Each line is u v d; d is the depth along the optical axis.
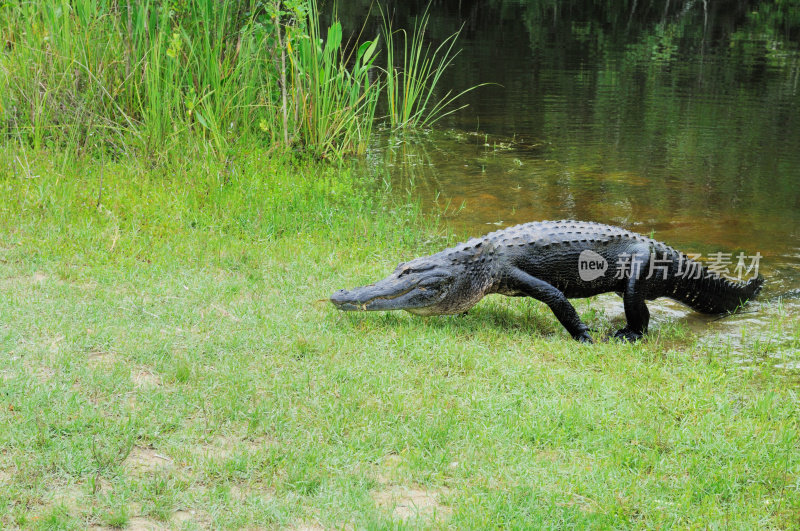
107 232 8.70
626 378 6.29
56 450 4.69
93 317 6.64
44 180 9.66
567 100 18.38
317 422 5.29
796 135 15.49
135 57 11.81
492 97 18.59
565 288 7.86
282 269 8.32
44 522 4.06
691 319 8.12
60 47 11.57
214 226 9.31
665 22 31.66
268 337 6.58
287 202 10.41
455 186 12.29
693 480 4.86
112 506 4.27
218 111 12.21
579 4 36.25
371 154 14.04
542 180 12.62
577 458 5.08
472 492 4.62
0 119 11.23
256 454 4.84
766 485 4.88
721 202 11.62
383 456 4.98
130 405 5.33
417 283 7.15
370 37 24.47
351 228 9.81
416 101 18.23
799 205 11.54
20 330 6.27
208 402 5.46
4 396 5.21
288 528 4.24
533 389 5.97
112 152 11.47
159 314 6.84
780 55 24.28
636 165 13.53
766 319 8.02
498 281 7.54
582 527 4.35
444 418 5.40
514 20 31.11
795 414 5.76
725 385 6.23
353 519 4.33
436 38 25.97
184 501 4.38
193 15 12.66
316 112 13.38
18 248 8.06
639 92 19.16
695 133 15.64
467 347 6.71
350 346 6.55
